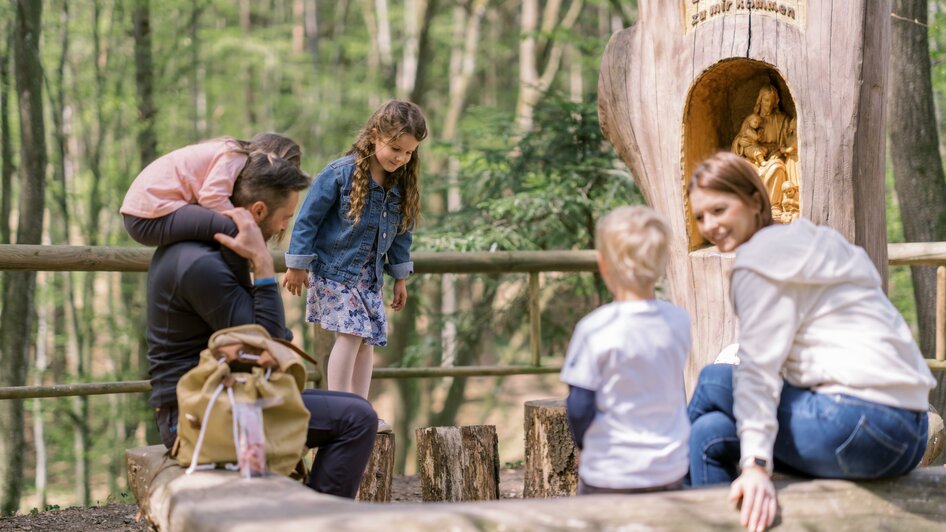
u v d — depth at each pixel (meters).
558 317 8.55
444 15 19.00
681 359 2.44
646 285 2.42
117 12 11.85
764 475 2.39
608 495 2.35
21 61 7.48
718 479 2.70
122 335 12.65
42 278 12.38
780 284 2.46
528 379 19.09
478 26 16.25
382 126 3.73
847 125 3.57
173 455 2.83
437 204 12.29
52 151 11.80
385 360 12.52
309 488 2.64
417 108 3.80
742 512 2.36
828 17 3.58
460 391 12.20
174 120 14.09
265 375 2.67
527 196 6.93
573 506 2.28
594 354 2.38
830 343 2.48
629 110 4.00
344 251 3.90
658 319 2.40
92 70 12.91
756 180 2.66
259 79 19.70
